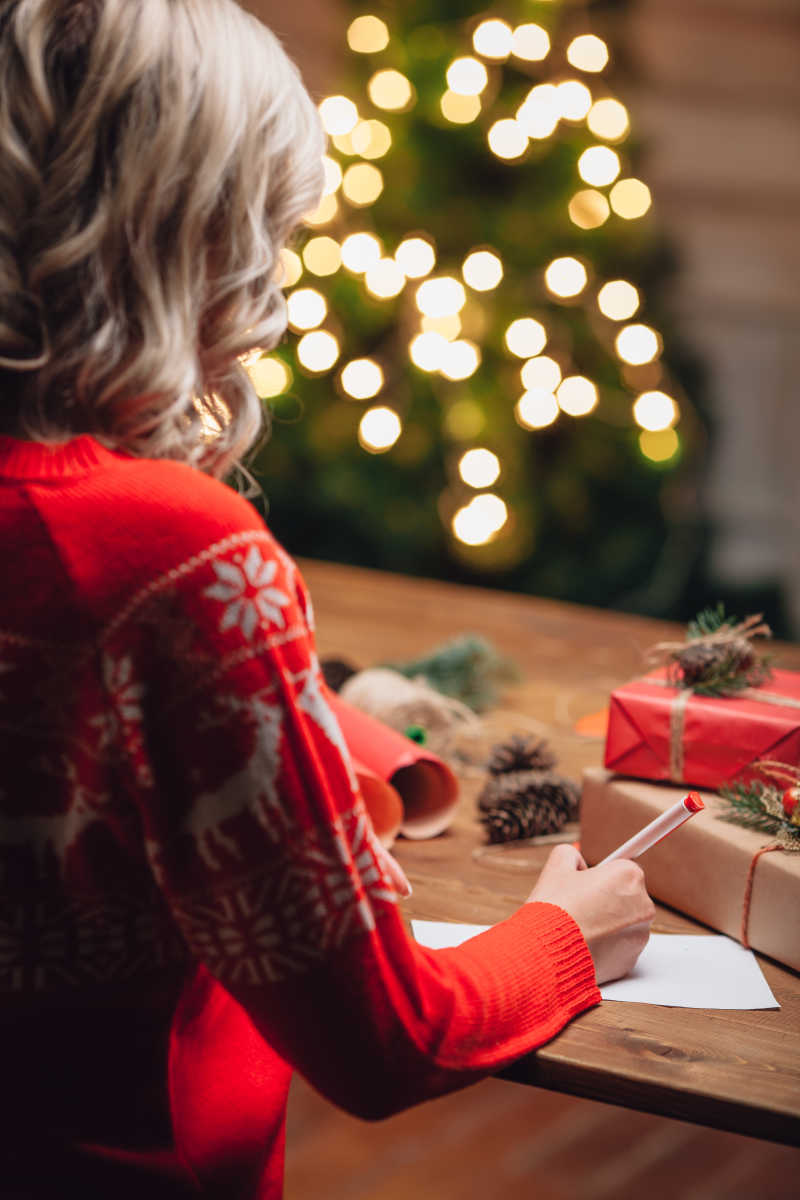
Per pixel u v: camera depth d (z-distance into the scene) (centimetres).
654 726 158
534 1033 130
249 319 121
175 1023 124
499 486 386
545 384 365
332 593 294
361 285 373
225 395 127
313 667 117
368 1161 231
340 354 384
